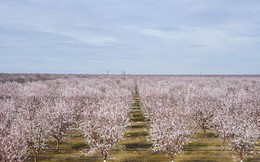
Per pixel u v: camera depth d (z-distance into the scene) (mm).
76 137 41969
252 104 47438
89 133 30781
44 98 54219
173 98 53062
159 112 37594
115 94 57469
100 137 30172
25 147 25766
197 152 34938
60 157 33719
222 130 31484
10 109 38312
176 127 29984
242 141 28812
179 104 46469
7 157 23812
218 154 34000
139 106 72000
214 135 42031
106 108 35250
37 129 30484
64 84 92750
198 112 40344
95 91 59125
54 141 40031
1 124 30109
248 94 57031
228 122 30891
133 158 33344
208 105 42594
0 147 23969
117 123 31516
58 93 61000
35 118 33688
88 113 35438
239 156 29922
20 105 46344
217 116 35156
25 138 27953
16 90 62625
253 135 29344
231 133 29750
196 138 40656
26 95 53844
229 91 73875
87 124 31750
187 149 36156
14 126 29609
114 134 29812
